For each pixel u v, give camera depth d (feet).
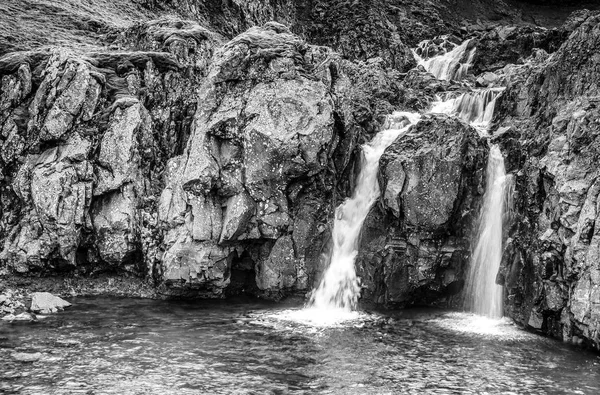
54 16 87.04
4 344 45.39
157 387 38.24
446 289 58.95
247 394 37.52
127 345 45.96
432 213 56.49
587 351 46.80
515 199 56.03
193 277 58.08
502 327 53.11
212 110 61.00
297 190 60.34
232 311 56.85
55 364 41.68
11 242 60.29
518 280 54.13
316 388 38.73
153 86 68.49
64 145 61.77
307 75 61.72
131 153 62.28
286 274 59.82
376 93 78.59
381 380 40.32
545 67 64.85
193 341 47.39
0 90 64.59
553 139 54.65
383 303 59.16
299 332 50.55
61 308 55.42
